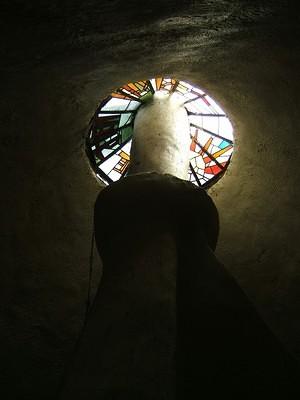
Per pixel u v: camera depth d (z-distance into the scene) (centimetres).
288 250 549
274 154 532
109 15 367
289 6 366
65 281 564
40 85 484
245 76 495
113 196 395
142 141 530
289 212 543
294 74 473
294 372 263
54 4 348
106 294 292
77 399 223
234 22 398
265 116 518
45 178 546
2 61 424
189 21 391
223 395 255
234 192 560
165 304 281
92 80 494
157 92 592
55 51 421
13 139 518
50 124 522
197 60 482
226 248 563
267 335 281
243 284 559
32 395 554
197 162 620
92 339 260
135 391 226
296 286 550
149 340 256
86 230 562
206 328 285
